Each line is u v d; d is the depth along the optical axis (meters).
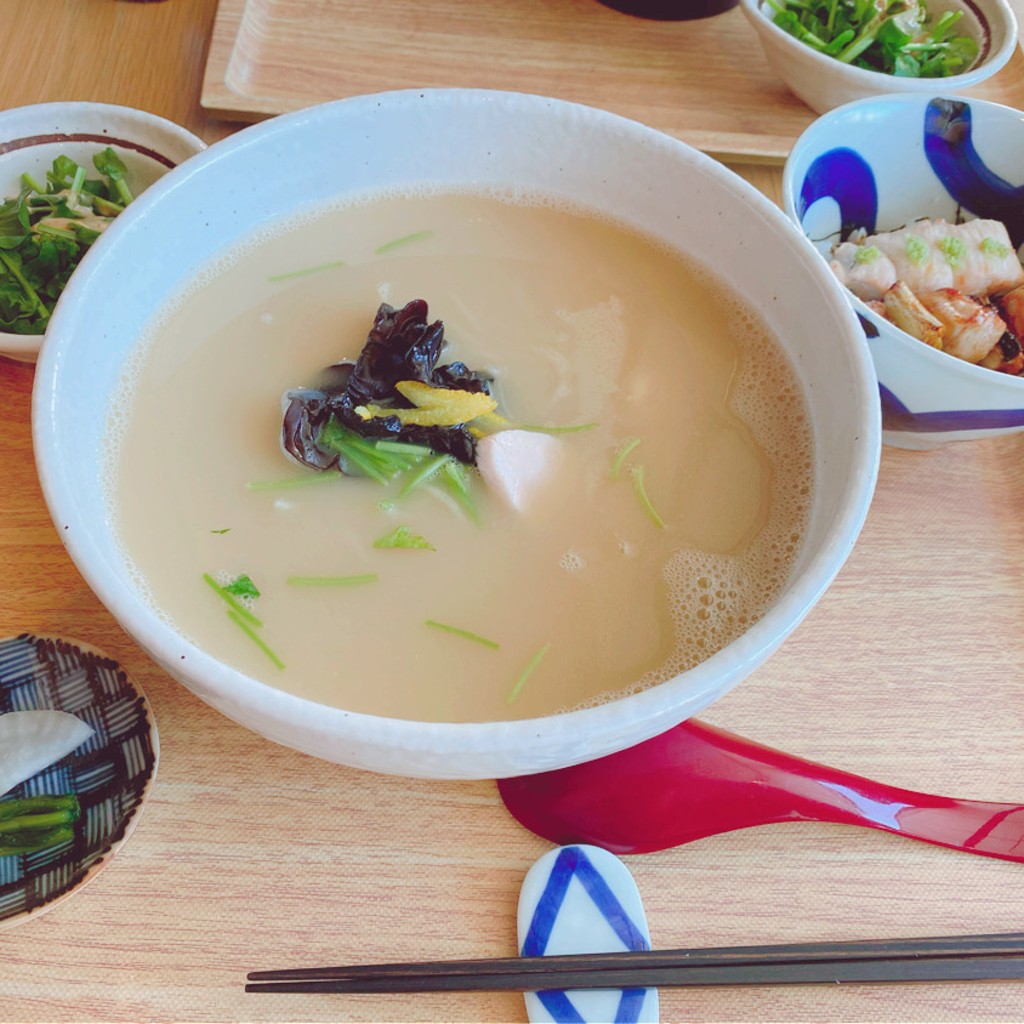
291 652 0.31
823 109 0.49
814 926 0.31
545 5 0.52
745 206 0.35
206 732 0.32
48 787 0.31
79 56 0.46
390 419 0.33
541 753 0.25
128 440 0.33
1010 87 0.52
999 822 0.32
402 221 0.38
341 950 0.30
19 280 0.39
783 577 0.32
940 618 0.36
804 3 0.51
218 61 0.45
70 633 0.33
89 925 0.29
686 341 0.37
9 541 0.35
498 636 0.31
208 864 0.30
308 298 0.37
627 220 0.38
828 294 0.33
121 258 0.32
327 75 0.47
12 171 0.41
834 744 0.34
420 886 0.30
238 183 0.35
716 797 0.32
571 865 0.30
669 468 0.34
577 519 0.33
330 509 0.33
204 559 0.32
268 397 0.35
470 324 0.37
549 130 0.36
